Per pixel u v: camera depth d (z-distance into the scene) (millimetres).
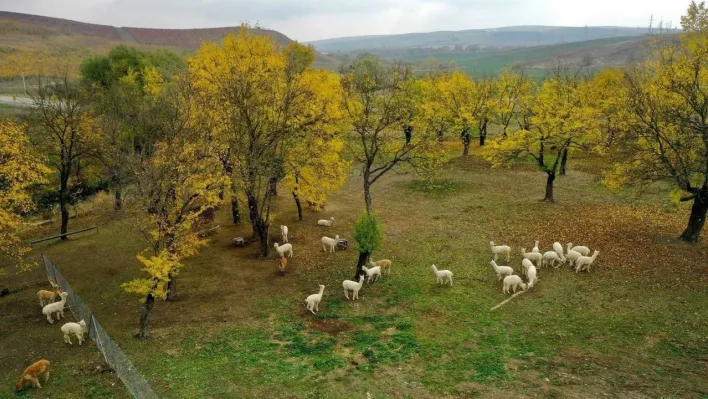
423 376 15336
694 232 26422
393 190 42781
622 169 26594
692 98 23719
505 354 16594
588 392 13984
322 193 30734
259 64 27484
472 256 26859
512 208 35656
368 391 14508
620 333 17594
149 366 16219
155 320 20078
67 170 31844
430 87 54188
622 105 30797
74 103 33281
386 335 18469
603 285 21875
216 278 24734
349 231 32312
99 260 27750
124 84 42406
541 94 42375
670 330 17500
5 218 22125
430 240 29672
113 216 31156
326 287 23625
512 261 25984
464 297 21703
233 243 29734
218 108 24922
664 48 26922
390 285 23516
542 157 35844
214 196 20844
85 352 17516
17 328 19625
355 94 31641
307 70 32250
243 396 14336
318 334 18750
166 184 19141
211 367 16141
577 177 44219
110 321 20188
